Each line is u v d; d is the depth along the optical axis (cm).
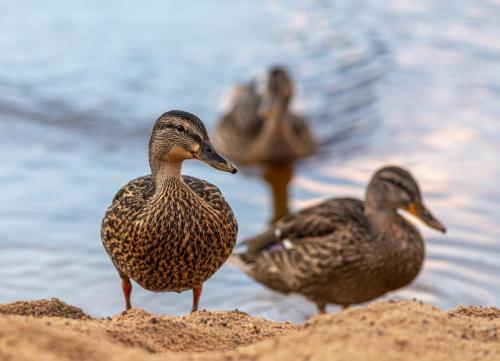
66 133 1828
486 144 1767
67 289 1259
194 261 908
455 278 1323
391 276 1238
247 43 2248
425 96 1986
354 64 2156
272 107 1942
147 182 951
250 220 1570
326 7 2444
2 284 1257
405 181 1225
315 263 1246
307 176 1812
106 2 2444
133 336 697
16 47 2189
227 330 764
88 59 2139
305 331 665
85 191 1576
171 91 2061
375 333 651
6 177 1627
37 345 615
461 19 2330
